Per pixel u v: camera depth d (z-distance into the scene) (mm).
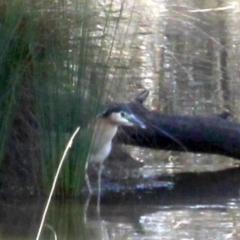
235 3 32031
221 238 11344
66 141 13414
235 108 19281
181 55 24656
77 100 13336
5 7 13227
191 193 14156
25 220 12555
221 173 15297
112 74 13938
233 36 28031
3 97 13297
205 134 15320
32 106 13688
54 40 13281
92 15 13492
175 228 11961
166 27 25234
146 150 16047
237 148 15438
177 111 18484
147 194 14102
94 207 13297
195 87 20984
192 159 16031
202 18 29719
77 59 13297
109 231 11922
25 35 13180
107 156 14242
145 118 15227
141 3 19812
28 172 13883
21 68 13273
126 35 14406
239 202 13617
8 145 13883
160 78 21172
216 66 23859
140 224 12172
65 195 13656
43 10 13281
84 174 13664
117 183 14469
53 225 12305
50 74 13289
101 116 13680
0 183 13914
